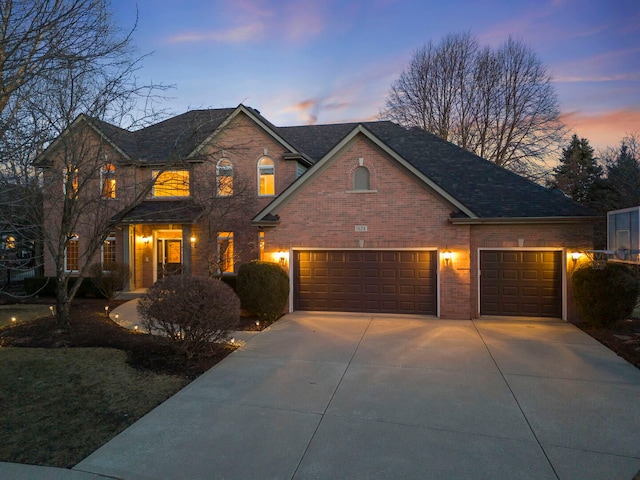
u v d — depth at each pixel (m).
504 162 32.25
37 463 4.54
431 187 12.56
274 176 16.81
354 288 13.41
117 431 5.32
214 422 5.57
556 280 12.65
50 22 6.94
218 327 8.34
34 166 9.38
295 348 9.34
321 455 4.70
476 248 12.91
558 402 6.26
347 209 13.26
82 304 14.94
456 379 7.29
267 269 12.01
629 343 9.62
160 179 17.02
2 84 6.77
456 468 4.43
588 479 4.22
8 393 6.56
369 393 6.63
